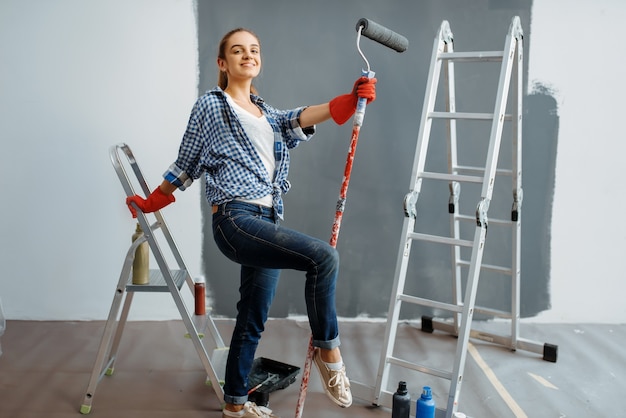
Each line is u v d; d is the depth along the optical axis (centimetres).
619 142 328
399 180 335
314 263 185
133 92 320
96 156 324
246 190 195
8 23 310
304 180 333
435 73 244
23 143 320
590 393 255
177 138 324
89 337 312
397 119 330
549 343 298
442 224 340
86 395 230
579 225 336
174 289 225
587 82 324
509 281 342
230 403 215
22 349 294
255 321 212
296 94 326
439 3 321
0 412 230
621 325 341
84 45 315
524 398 251
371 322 345
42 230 328
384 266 341
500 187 334
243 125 199
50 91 317
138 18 315
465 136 331
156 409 236
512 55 230
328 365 196
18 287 332
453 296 315
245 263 196
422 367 232
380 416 235
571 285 341
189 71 320
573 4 318
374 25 196
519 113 258
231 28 319
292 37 321
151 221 329
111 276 335
